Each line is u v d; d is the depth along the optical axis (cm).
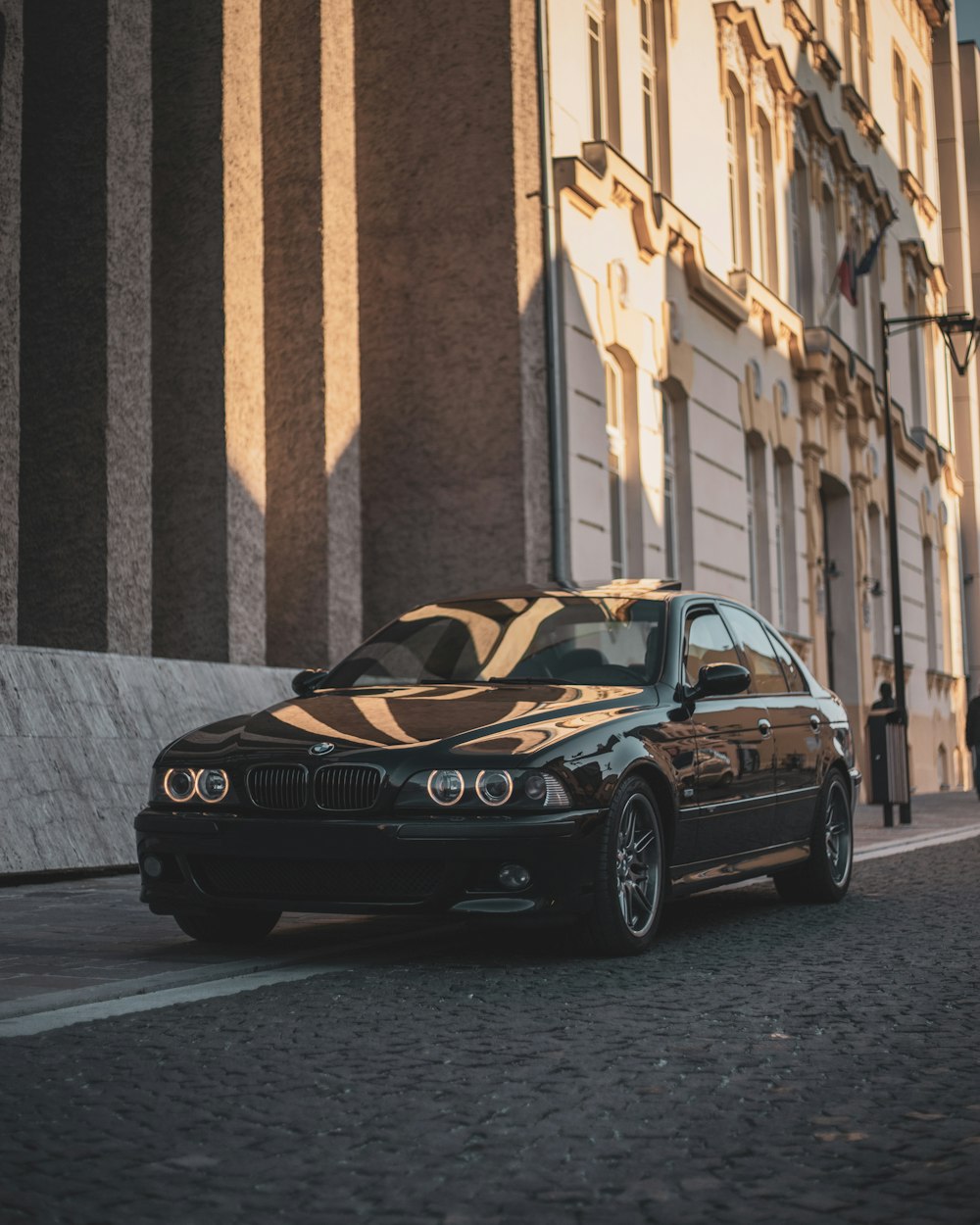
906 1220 316
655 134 2134
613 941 662
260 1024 512
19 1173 340
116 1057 458
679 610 802
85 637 1243
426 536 1705
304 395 1523
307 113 1534
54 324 1262
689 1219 315
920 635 3491
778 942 730
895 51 3550
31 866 974
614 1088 427
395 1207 321
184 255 1400
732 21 2361
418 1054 467
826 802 907
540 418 1711
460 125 1719
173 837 657
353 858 626
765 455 2470
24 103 1279
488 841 621
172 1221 310
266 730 682
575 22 1845
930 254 3769
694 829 729
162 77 1416
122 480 1259
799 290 2772
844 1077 443
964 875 1084
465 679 763
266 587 1525
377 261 1739
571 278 1772
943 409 3862
